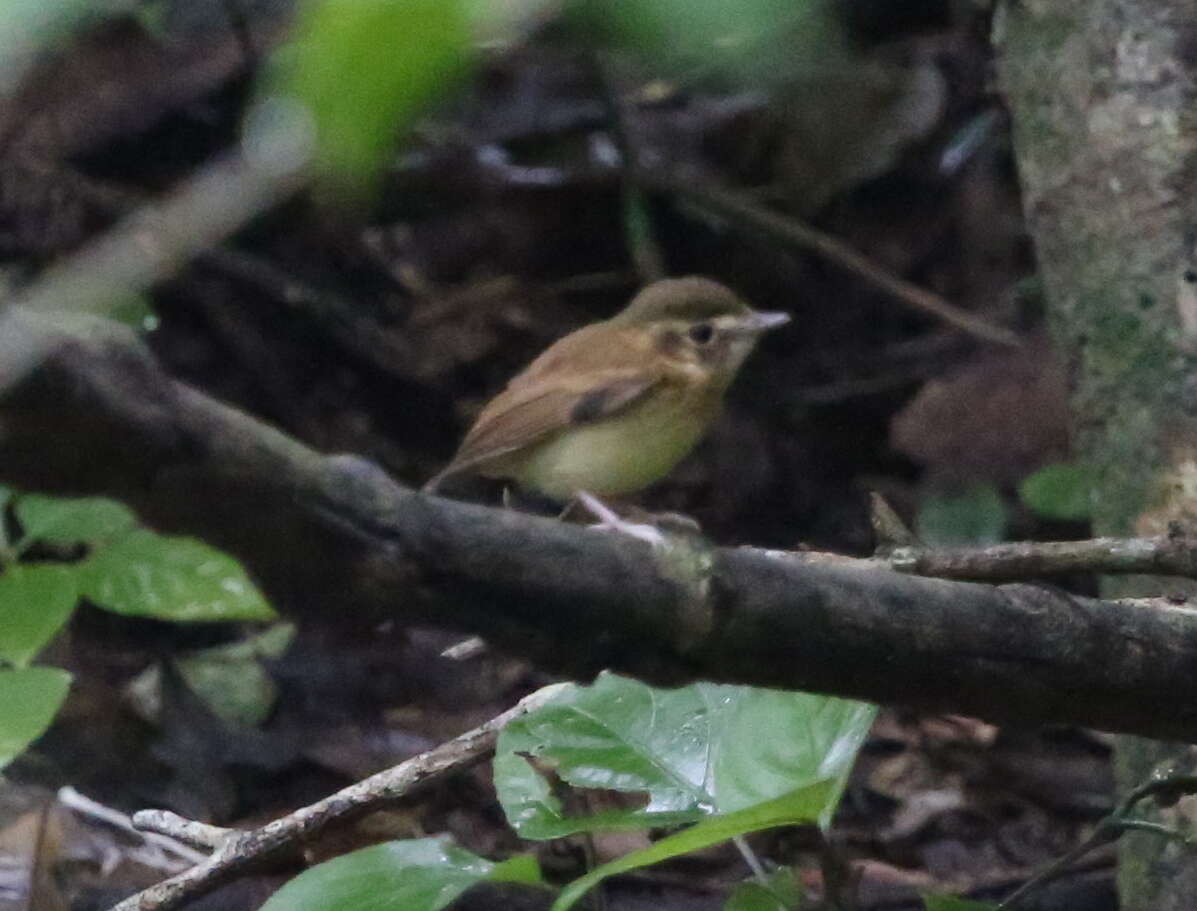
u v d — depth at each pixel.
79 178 13.33
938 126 15.59
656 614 5.00
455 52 2.01
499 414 9.48
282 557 4.41
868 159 15.52
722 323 9.99
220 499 4.17
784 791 6.38
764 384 15.04
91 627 11.27
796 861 9.71
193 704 10.62
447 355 14.59
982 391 14.07
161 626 11.41
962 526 13.14
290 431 13.65
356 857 6.37
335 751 10.45
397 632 11.66
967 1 12.74
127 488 4.03
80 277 2.69
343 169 2.03
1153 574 6.72
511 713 7.62
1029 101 9.62
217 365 13.80
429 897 6.13
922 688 5.73
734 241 15.81
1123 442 8.89
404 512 4.52
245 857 7.44
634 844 9.42
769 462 14.32
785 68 3.28
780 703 6.61
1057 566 6.60
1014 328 15.28
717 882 9.30
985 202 16.20
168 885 7.44
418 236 15.45
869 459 14.57
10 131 13.14
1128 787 8.39
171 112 13.78
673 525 6.20
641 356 9.71
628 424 9.63
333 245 14.74
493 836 9.71
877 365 15.21
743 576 5.19
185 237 2.57
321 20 1.98
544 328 14.99
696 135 15.93
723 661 5.27
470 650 7.54
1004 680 5.80
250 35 13.44
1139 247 8.97
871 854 10.09
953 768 11.14
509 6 2.04
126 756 10.00
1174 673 6.07
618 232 15.68
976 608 5.70
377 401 14.16
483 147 15.25
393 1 1.97
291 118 2.53
